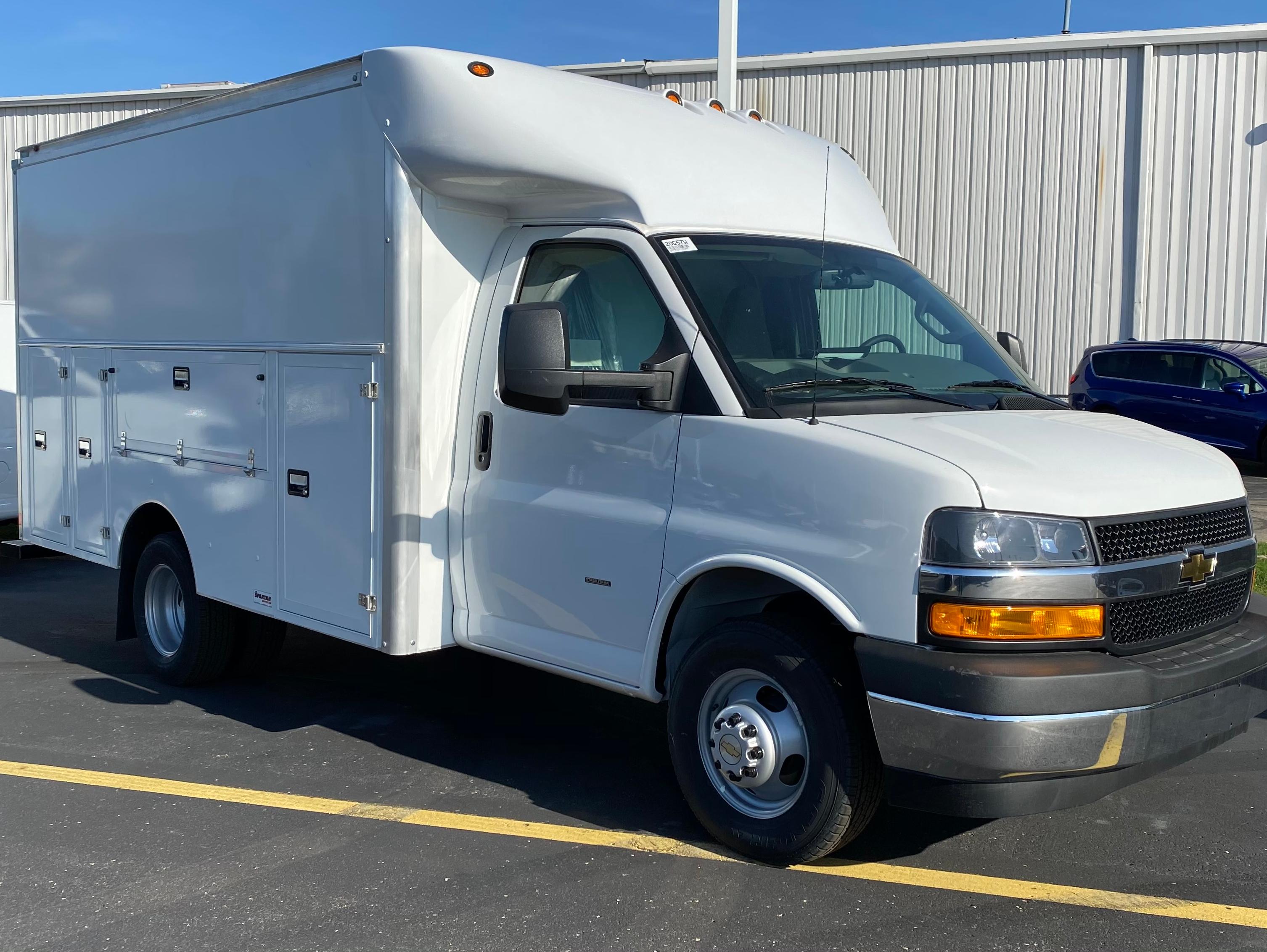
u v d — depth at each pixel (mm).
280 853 4211
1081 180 19500
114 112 23672
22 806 4684
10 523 9922
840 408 4082
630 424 4324
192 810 4633
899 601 3570
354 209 4863
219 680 6438
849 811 3812
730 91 9766
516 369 4062
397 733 5641
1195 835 4418
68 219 6887
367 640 4934
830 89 20484
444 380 4848
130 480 6457
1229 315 19219
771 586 4082
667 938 3578
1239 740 5543
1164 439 4297
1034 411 4434
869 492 3658
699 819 4238
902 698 3551
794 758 4023
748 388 4090
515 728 5711
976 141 19875
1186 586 3805
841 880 3980
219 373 5723
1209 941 3584
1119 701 3484
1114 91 19219
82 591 9367
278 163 5262
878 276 4980
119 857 4191
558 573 4543
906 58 19953
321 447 5121
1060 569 3496
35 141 24219
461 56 4516
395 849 4250
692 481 4125
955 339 4949
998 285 20047
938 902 3822
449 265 4816
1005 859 4180
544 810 4629
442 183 4652
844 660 3855
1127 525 3656
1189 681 3646
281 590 5414
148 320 6238
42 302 7203
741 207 4789
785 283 4566
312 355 5125
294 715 5930
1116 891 3930
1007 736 3400
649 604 4234
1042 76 19484
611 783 4953
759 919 3697
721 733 4086
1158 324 19531
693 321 4219
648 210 4477
